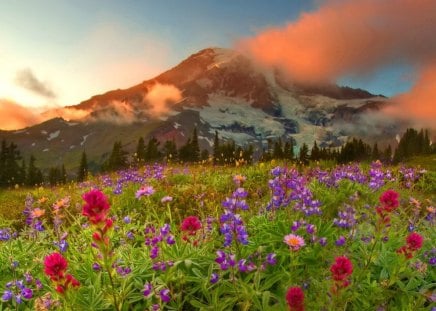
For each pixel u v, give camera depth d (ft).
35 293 19.31
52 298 17.75
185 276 17.83
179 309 16.96
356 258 20.02
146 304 16.79
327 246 20.65
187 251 19.79
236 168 61.72
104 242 13.37
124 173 55.83
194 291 17.58
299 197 24.50
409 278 19.25
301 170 60.80
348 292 16.11
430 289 18.97
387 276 18.81
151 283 16.96
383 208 16.19
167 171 52.44
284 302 15.87
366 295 16.83
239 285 17.15
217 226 25.02
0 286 20.71
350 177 37.35
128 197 38.86
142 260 20.03
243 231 17.78
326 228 21.90
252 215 28.04
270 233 21.50
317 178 41.91
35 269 22.26
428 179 53.31
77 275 19.08
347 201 33.71
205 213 34.22
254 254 18.72
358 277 16.72
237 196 20.06
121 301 15.81
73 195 51.03
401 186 46.21
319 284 16.93
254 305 16.46
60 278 13.17
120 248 22.68
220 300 17.10
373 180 36.14
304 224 21.62
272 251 19.95
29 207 27.66
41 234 27.99
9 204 54.03
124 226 27.91
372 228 23.61
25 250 24.36
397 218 27.07
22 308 18.80
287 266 18.54
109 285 17.80
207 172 57.57
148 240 20.01
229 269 16.89
